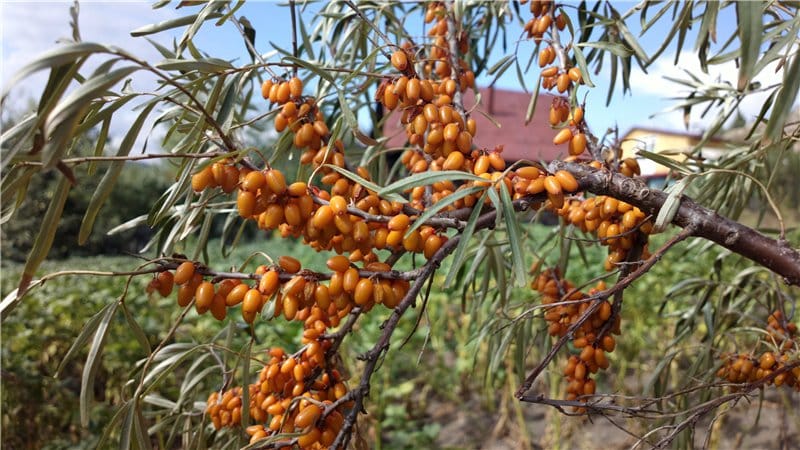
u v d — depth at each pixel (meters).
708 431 0.42
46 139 0.20
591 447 0.92
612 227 0.35
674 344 0.52
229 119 0.34
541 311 0.46
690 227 0.30
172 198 0.31
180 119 0.33
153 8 0.37
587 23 0.50
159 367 0.41
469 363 1.11
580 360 0.39
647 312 1.16
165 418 0.45
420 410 1.16
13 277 1.42
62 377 1.09
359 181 0.29
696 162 0.47
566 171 0.29
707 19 0.32
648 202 0.31
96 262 2.56
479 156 0.33
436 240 0.30
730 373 0.43
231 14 0.33
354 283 0.27
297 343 1.04
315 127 0.34
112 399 1.08
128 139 0.26
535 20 0.43
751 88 0.48
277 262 0.28
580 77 0.38
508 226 0.27
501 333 0.55
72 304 1.14
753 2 0.21
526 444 0.96
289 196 0.27
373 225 0.29
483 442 1.02
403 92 0.32
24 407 0.92
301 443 0.31
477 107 0.41
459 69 0.43
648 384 0.48
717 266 0.53
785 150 0.42
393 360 1.19
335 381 0.36
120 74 0.21
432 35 0.51
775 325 0.45
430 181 0.27
